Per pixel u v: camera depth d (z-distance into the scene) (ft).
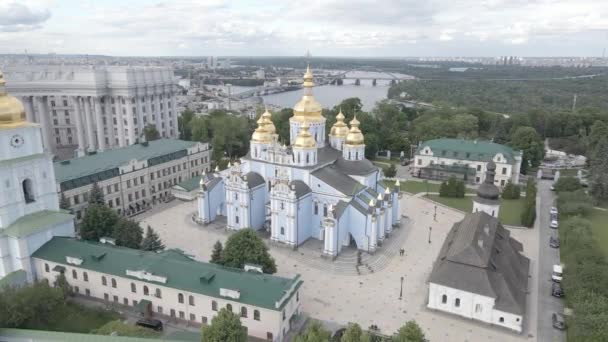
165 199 444.55
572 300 234.99
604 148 491.72
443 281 247.91
